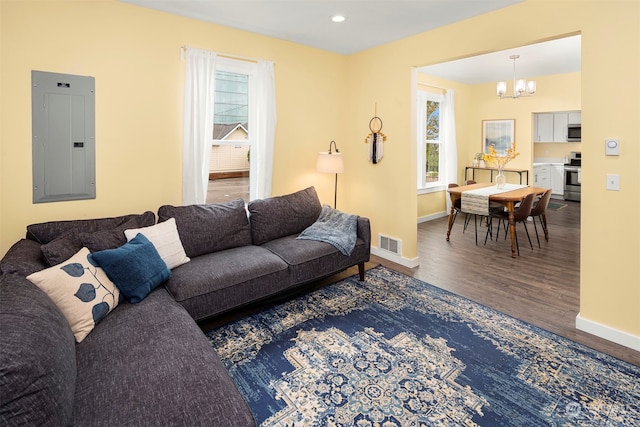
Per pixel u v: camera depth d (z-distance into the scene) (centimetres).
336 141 469
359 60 450
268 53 390
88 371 150
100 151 297
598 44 248
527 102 659
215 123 366
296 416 183
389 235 437
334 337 257
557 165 873
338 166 416
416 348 243
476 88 729
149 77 316
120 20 298
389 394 198
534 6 285
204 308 249
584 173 260
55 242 219
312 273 313
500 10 308
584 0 254
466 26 334
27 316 129
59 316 150
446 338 256
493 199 466
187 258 283
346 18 336
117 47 298
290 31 373
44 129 272
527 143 666
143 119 316
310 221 381
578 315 270
